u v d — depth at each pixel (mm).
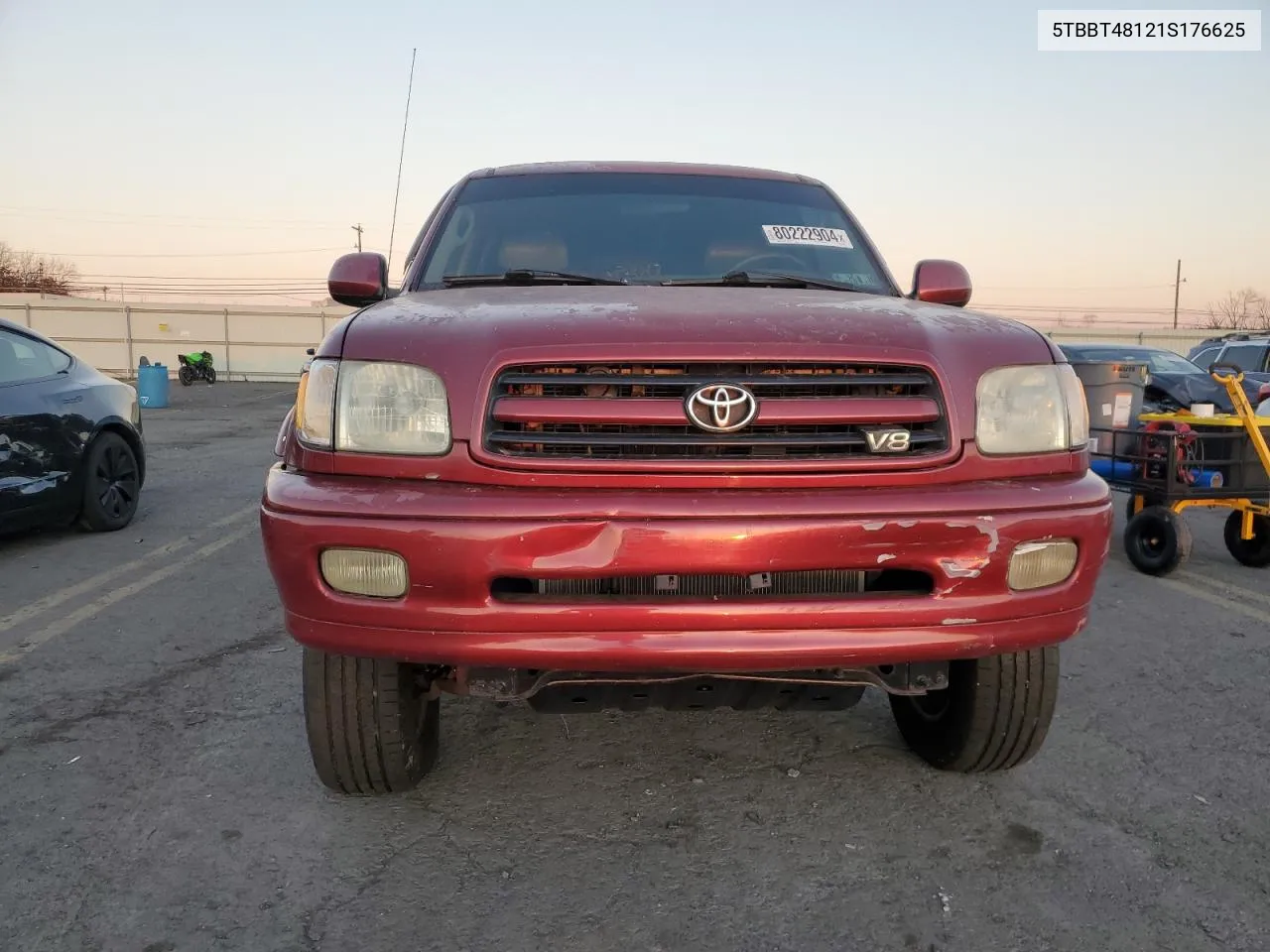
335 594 2174
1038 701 2686
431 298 2719
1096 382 6961
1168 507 5875
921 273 3451
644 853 2510
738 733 3301
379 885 2357
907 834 2605
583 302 2525
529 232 3439
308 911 2244
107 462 6848
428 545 2092
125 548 6320
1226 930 2172
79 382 6633
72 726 3338
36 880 2365
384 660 2375
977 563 2186
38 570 5676
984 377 2320
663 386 2197
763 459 2176
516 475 2156
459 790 2863
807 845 2547
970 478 2266
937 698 2988
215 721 3387
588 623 2111
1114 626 4684
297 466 2328
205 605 4910
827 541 2119
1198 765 3053
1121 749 3172
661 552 2086
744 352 2205
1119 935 2154
